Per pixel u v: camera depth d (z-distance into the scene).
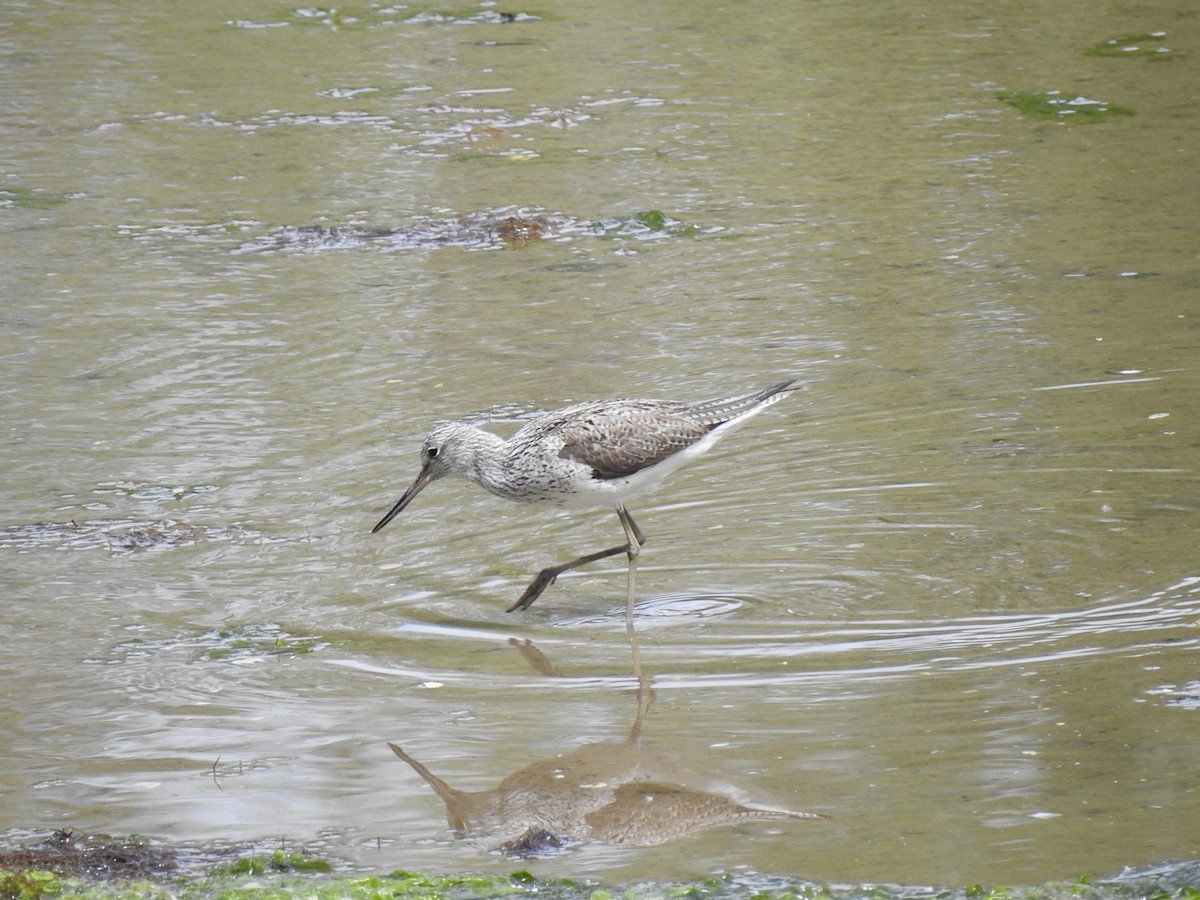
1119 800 8.38
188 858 8.20
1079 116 24.83
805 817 8.38
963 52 28.80
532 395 15.41
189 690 10.16
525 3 33.22
